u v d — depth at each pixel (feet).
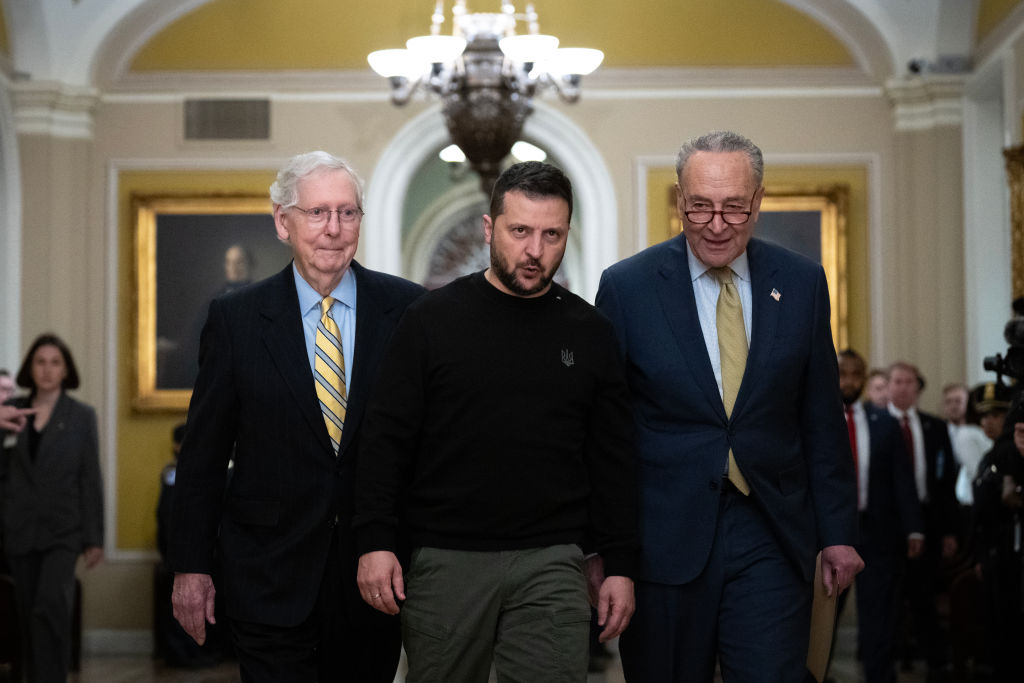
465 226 46.73
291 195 10.28
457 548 9.46
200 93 29.71
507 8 24.61
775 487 10.11
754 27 29.76
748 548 10.06
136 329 29.32
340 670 10.36
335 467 10.14
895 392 23.71
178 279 29.53
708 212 9.93
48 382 19.49
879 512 20.66
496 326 9.57
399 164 29.76
